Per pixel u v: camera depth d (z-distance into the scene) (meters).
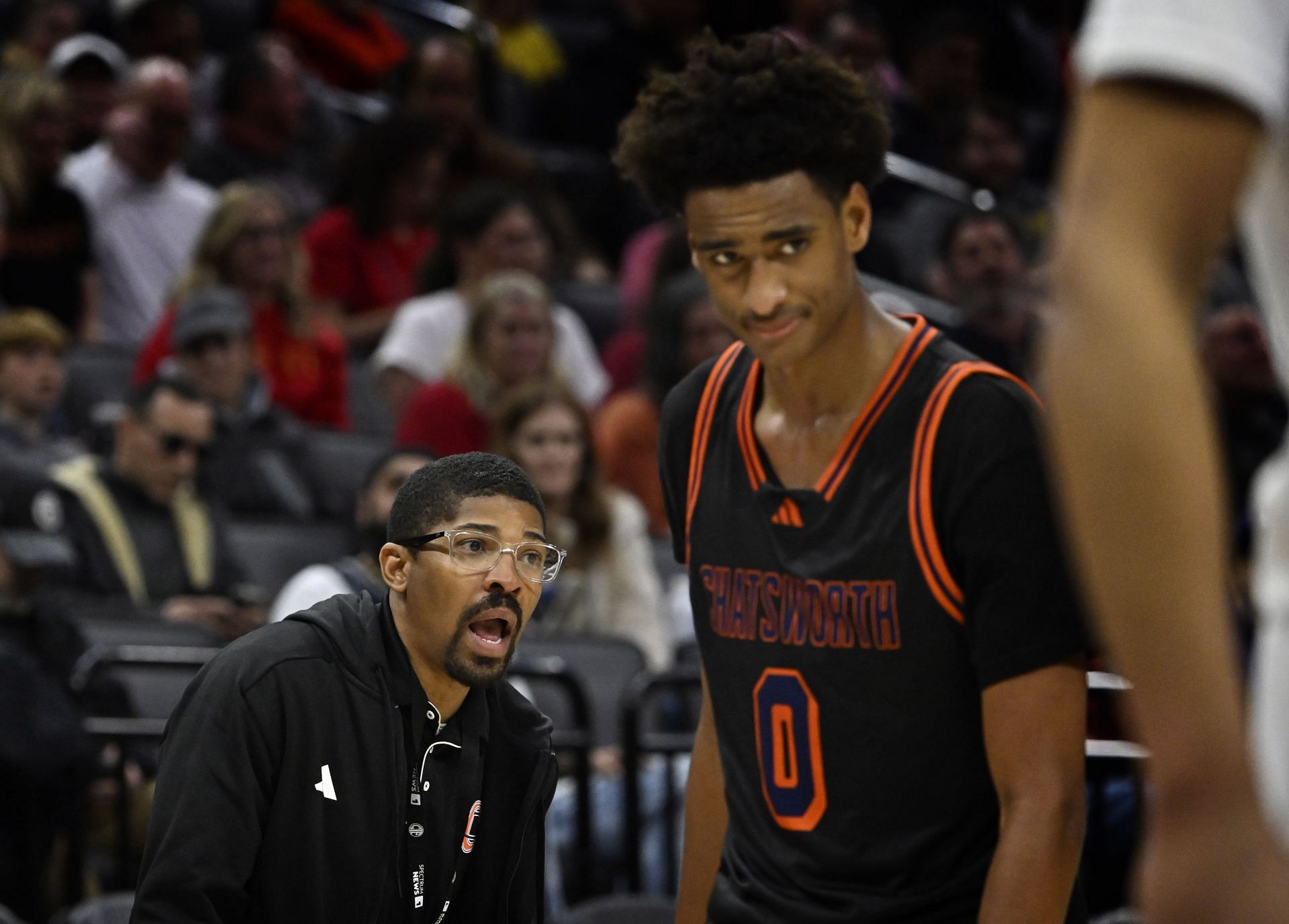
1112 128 2.04
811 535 5.72
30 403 16.02
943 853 5.66
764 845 5.95
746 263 5.38
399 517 6.83
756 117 5.24
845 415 5.70
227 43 27.75
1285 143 2.10
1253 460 14.77
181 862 6.26
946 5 27.36
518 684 12.47
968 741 5.59
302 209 22.50
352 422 19.59
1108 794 9.60
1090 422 1.95
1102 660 6.47
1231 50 1.98
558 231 23.11
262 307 18.22
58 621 11.88
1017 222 18.09
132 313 20.38
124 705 11.52
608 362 19.05
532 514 6.83
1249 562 9.90
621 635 14.16
